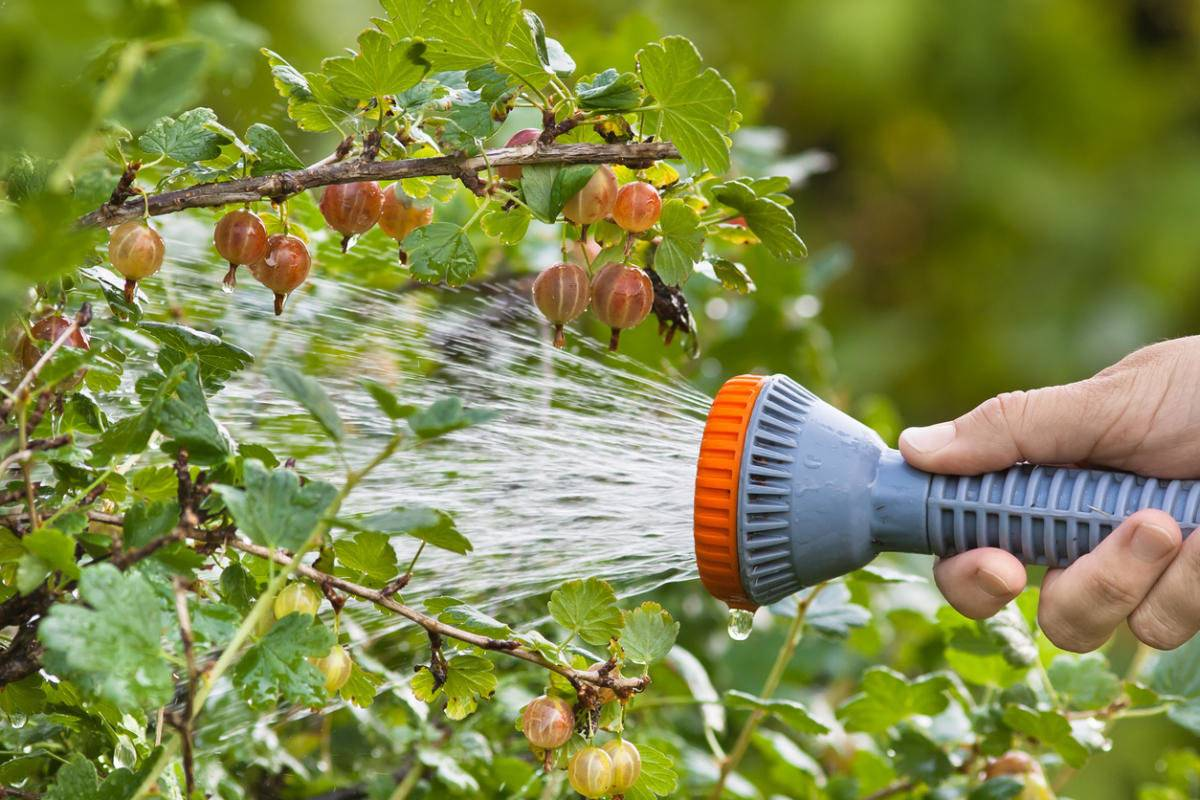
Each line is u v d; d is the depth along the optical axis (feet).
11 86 4.36
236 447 5.49
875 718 8.83
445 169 5.93
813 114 26.58
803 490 6.41
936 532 6.67
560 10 20.93
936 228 26.71
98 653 4.49
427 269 6.13
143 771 5.15
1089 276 26.02
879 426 13.62
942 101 26.68
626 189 6.06
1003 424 6.87
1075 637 6.87
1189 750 10.81
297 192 5.84
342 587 5.55
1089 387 7.07
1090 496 6.64
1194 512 6.59
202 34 4.60
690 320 7.18
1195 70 27.02
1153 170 26.48
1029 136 26.73
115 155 5.65
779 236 6.44
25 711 5.91
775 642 11.19
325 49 16.99
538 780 8.16
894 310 26.35
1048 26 26.50
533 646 5.76
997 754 8.65
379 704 9.03
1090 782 17.58
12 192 5.23
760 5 25.55
